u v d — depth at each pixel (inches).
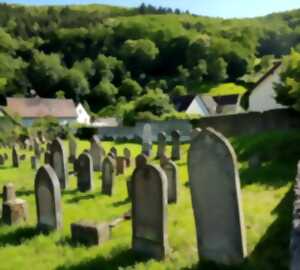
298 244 185.3
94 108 3422.7
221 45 3708.2
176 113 1872.5
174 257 279.6
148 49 4008.4
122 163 651.5
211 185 265.1
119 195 486.6
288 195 417.7
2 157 848.3
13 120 1665.8
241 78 3599.9
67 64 4126.5
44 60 3521.2
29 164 845.2
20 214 382.3
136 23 4495.6
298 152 660.1
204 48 3804.1
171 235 316.5
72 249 306.2
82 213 403.9
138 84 3690.9
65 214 401.4
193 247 296.8
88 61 3863.2
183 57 4037.9
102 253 293.3
